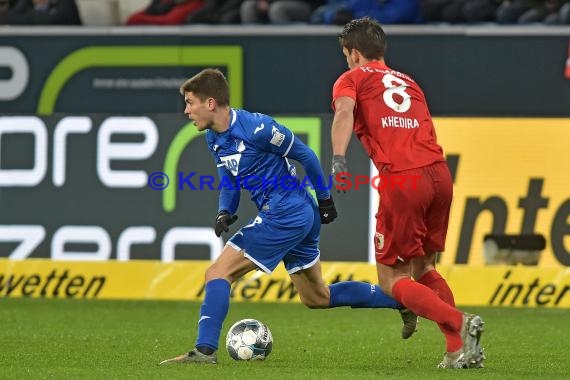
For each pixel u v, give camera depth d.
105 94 42.09
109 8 45.47
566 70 40.19
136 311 34.59
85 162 36.81
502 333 30.11
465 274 35.78
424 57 40.75
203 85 22.36
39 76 42.19
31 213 37.12
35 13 44.22
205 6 44.97
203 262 36.62
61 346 26.91
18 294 37.34
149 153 36.59
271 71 41.53
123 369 21.78
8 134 37.03
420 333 29.95
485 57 40.50
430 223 22.77
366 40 23.14
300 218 22.77
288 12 44.50
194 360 22.12
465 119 35.84
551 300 35.53
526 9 43.81
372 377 20.69
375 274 35.66
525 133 35.62
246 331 23.72
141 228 36.78
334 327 31.23
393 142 22.20
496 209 35.72
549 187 35.53
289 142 22.53
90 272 37.09
